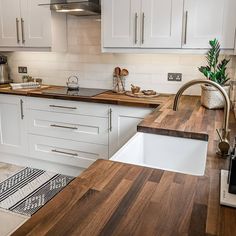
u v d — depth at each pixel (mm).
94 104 2709
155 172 1061
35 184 2891
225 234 716
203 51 2449
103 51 2779
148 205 834
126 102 2543
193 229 730
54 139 2990
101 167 1094
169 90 2969
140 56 3004
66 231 710
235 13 2301
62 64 3381
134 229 724
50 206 816
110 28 2688
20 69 3617
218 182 996
